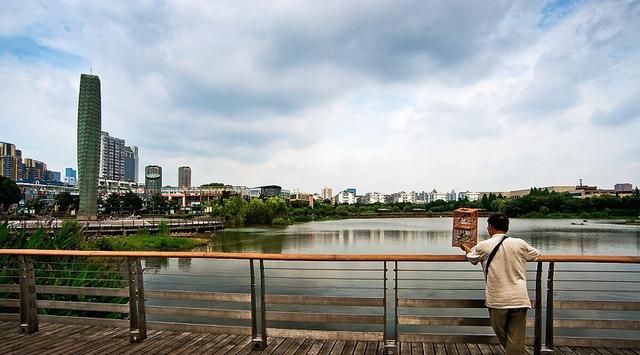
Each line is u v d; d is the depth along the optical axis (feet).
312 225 263.70
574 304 15.25
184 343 17.31
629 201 346.95
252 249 121.60
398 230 212.02
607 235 167.73
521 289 13.19
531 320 16.07
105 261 29.40
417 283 57.21
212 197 504.43
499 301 13.21
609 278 58.03
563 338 15.60
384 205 525.75
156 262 76.59
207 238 156.35
